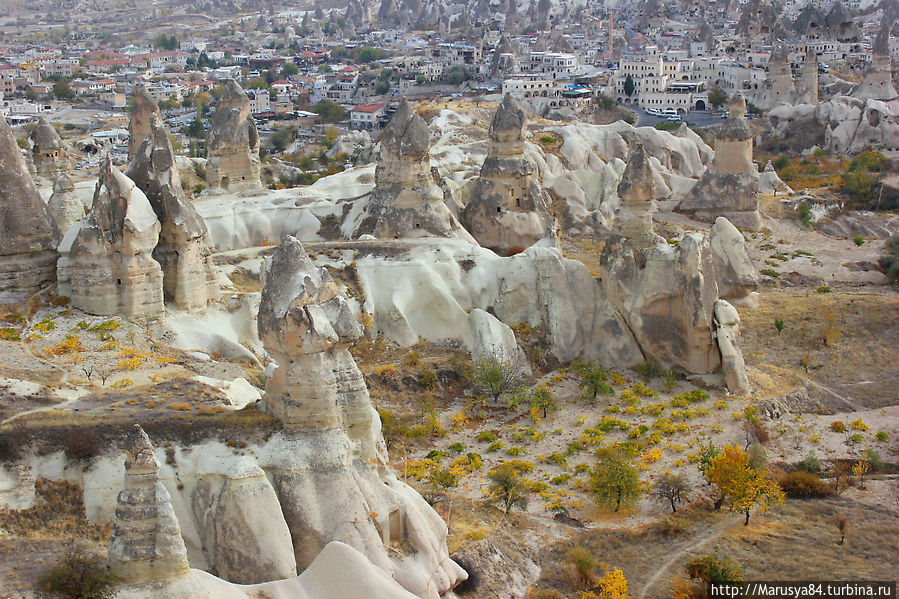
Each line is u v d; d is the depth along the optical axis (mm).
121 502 35969
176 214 65938
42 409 44594
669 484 56469
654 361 73875
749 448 61531
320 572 39219
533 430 65562
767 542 52156
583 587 47844
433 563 43844
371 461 44844
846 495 57625
